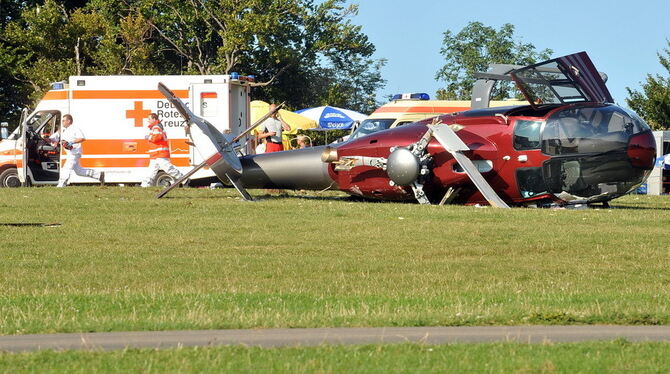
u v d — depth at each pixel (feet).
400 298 128.16
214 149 264.31
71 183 352.69
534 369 85.51
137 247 179.63
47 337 101.04
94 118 351.46
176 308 119.65
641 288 141.59
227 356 89.86
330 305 121.49
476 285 143.74
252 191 296.30
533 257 172.45
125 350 92.58
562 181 253.44
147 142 350.43
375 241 187.32
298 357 89.56
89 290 136.26
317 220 216.13
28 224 208.23
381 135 272.31
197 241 187.32
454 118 267.39
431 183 262.67
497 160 258.16
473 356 90.12
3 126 362.33
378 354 90.68
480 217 221.46
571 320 109.40
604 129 252.42
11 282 143.02
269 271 155.02
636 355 90.84
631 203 286.05
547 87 259.80
